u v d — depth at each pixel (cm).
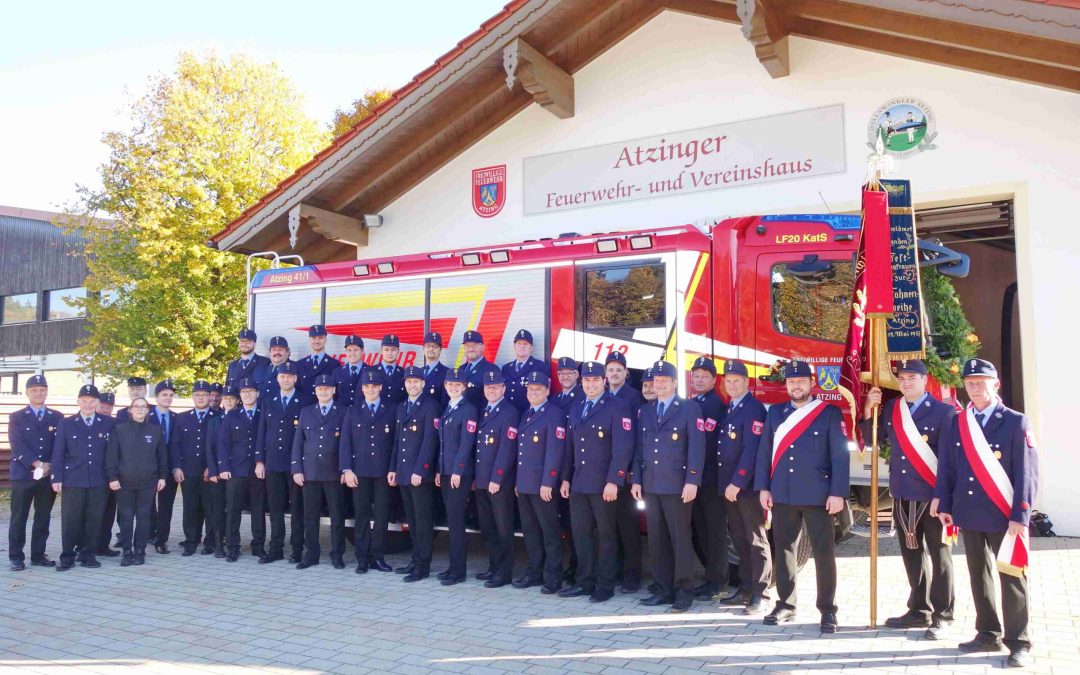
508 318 784
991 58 864
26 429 851
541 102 1076
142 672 505
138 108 1838
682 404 632
